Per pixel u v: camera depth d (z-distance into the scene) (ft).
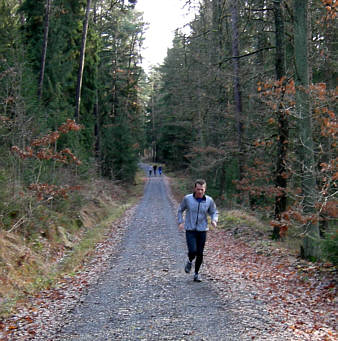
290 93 30.27
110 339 15.64
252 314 18.16
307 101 29.22
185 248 37.83
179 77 92.12
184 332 16.03
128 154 116.06
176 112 94.43
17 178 38.27
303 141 30.14
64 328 17.28
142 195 113.39
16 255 29.12
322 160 35.99
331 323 17.26
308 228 29.91
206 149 67.31
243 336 15.47
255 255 34.24
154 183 155.53
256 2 41.65
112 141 113.70
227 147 60.39
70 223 47.98
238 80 54.29
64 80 73.05
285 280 25.21
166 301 20.52
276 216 39.45
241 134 54.39
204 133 85.05
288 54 46.39
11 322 18.57
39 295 23.70
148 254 35.22
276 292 22.40
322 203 27.07
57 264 32.73
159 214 69.46
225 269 28.66
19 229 34.63
